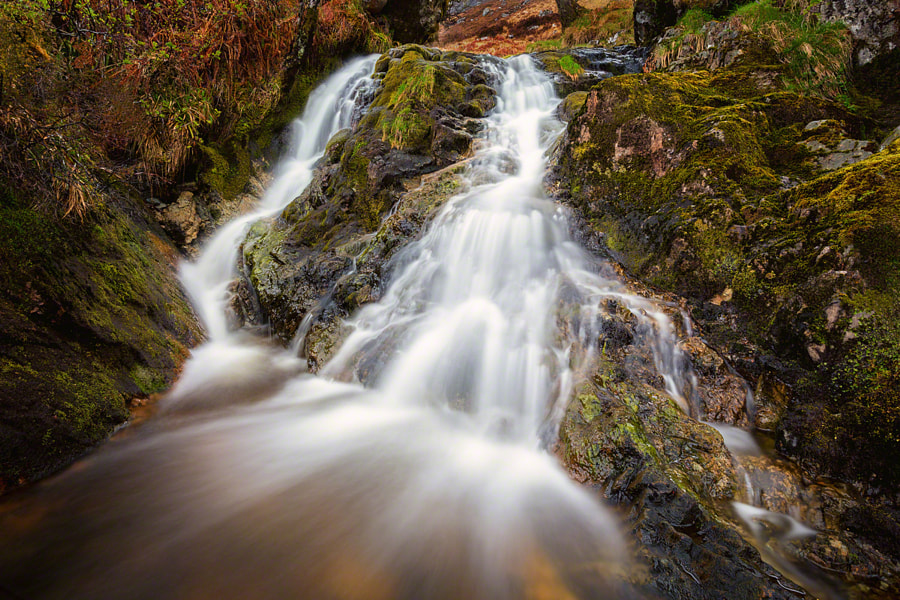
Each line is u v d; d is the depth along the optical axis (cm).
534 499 306
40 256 361
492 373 411
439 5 1500
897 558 241
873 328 302
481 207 538
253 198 788
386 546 271
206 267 643
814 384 322
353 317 519
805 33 607
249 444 371
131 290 456
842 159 428
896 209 323
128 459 344
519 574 251
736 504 280
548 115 766
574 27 1557
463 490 319
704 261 415
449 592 242
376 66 909
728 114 468
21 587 238
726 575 221
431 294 504
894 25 560
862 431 285
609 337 385
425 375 432
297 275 586
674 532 246
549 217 520
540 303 442
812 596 209
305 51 935
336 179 681
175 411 412
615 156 514
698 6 895
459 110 754
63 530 275
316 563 259
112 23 448
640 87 520
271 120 870
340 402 440
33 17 381
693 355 371
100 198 461
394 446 371
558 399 365
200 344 527
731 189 427
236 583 246
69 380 347
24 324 333
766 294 373
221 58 574
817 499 276
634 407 336
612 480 296
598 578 241
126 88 486
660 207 463
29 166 365
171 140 592
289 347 550
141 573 249
